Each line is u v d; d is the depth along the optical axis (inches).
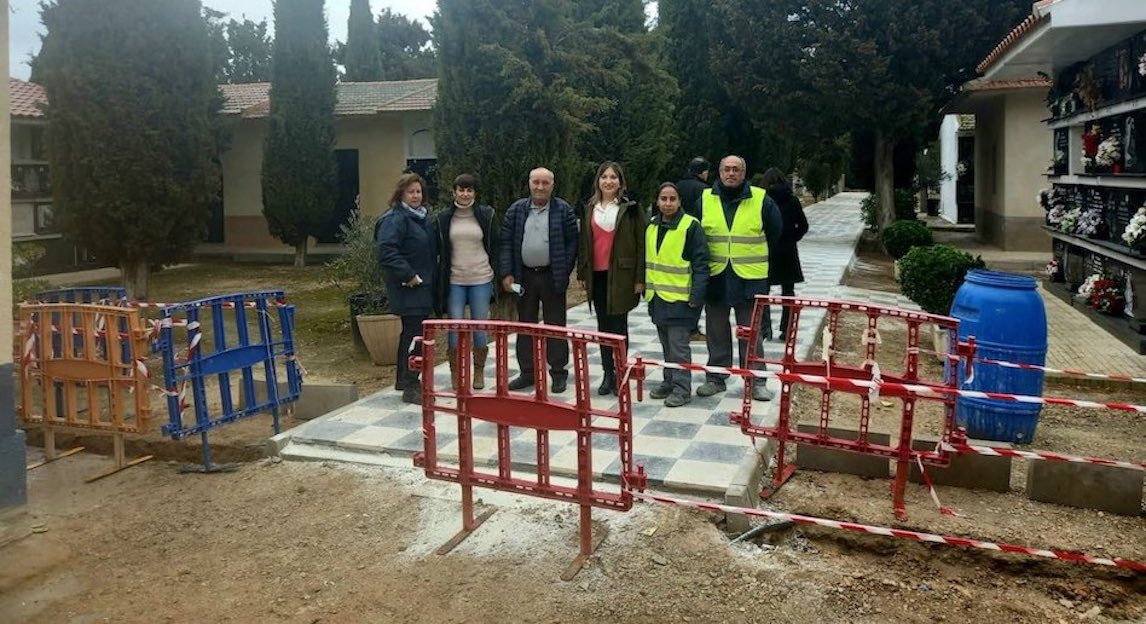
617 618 143.9
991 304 224.4
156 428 254.4
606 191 258.5
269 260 812.6
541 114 399.9
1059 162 526.3
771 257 306.7
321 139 725.9
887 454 179.5
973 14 684.1
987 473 193.9
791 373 192.9
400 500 194.5
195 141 541.6
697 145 871.1
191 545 178.9
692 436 220.8
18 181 650.8
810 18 737.0
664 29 840.3
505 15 387.9
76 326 246.8
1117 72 400.5
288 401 257.1
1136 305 371.9
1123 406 167.3
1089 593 157.2
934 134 901.8
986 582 162.2
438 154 408.2
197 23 537.0
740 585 154.6
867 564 167.2
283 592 156.9
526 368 270.5
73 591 160.6
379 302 356.8
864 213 1044.5
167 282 663.8
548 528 177.5
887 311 184.7
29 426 245.1
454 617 145.9
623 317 264.7
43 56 509.7
